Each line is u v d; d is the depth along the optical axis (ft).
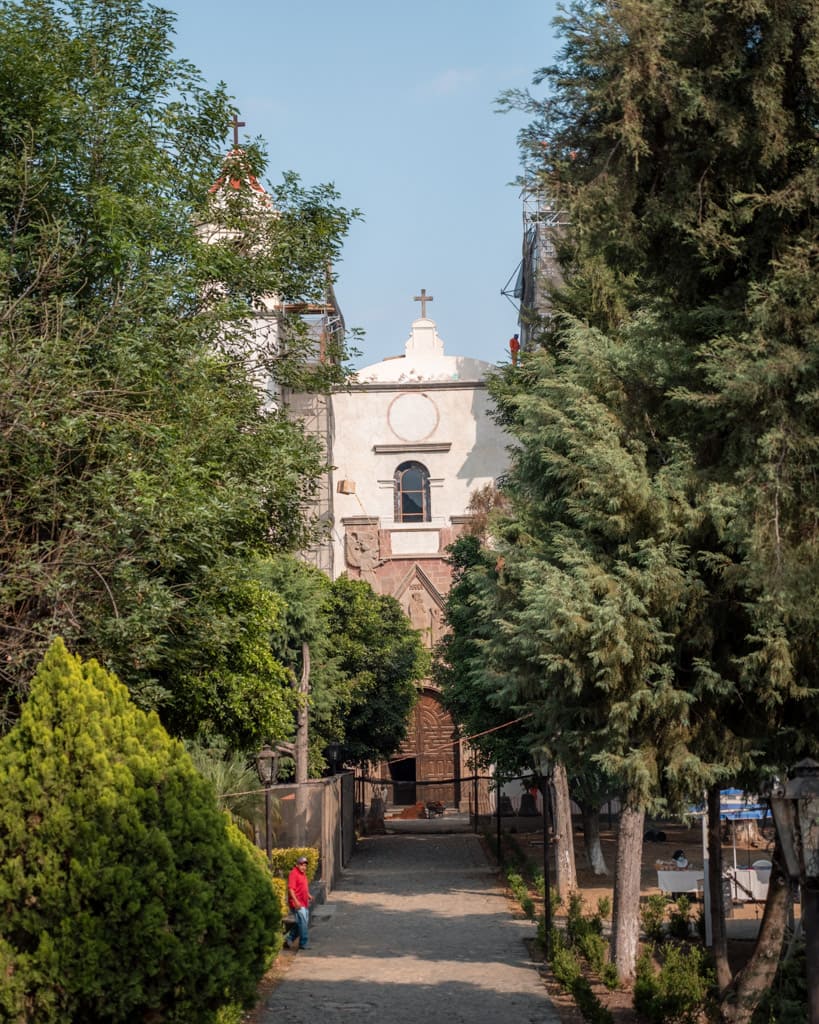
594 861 112.57
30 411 43.42
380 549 177.68
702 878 85.81
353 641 145.89
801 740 41.65
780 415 35.29
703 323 39.37
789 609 37.01
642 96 35.88
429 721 187.83
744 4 33.63
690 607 43.55
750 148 35.83
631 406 45.42
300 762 102.89
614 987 61.77
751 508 36.58
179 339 55.36
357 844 146.82
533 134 39.17
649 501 44.14
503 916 87.35
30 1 54.95
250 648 68.23
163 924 30.76
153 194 56.95
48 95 51.93
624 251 39.14
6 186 50.85
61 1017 30.22
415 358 183.83
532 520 61.72
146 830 31.42
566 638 43.78
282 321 73.15
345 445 180.34
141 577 47.34
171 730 68.44
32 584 44.47
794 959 46.44
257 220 70.33
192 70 62.75
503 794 176.96
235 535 62.75
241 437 60.85
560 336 74.28
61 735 31.86
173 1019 31.22
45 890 30.40
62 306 48.11
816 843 26.81
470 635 106.32
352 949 73.26
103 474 45.06
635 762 42.37
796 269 34.60
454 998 58.39
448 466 179.83
